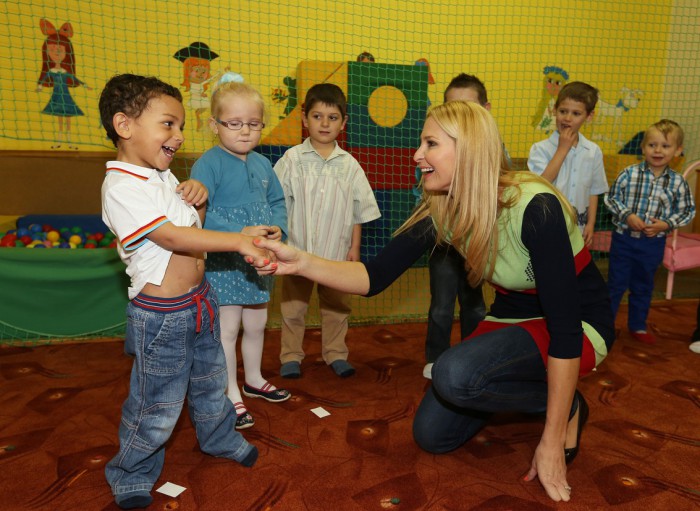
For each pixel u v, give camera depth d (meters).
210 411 1.49
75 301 2.65
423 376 2.26
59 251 2.59
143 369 1.32
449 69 4.77
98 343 2.65
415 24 4.62
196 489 1.43
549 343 1.34
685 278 4.20
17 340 2.63
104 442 1.69
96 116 4.29
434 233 1.57
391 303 3.52
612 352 2.55
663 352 2.56
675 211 2.69
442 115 1.33
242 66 4.38
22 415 1.88
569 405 1.33
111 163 1.28
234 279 1.79
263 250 1.36
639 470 1.54
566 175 2.59
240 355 2.50
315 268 1.45
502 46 4.81
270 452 1.63
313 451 1.64
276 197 1.97
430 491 1.43
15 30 4.02
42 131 4.23
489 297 3.84
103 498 1.40
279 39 4.40
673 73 5.07
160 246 1.27
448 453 1.63
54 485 1.45
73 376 2.24
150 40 4.20
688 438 1.73
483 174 1.30
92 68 4.18
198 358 1.43
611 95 5.14
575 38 4.96
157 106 1.26
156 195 1.28
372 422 1.83
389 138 3.95
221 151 1.80
